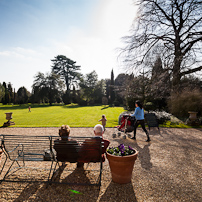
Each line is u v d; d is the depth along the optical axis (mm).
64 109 28000
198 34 14398
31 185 2961
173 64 14148
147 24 15289
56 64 62719
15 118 15523
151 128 9234
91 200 2543
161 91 15008
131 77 16812
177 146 5668
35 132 8328
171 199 2590
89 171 3551
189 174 3500
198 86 14797
